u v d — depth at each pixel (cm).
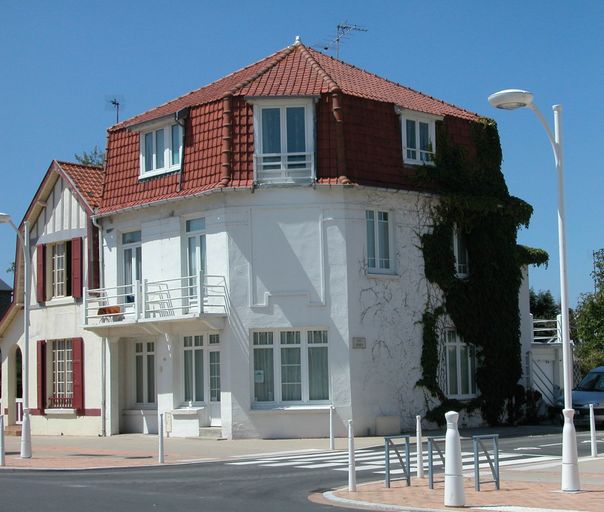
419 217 2955
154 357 3042
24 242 2423
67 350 3350
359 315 2756
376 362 2783
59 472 1988
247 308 2738
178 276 2892
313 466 1942
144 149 3047
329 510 1277
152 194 2975
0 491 1564
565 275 1457
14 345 3619
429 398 2914
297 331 2755
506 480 1570
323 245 2739
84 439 2966
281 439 2700
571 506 1244
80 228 3284
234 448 2458
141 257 3062
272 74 2916
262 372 2750
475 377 3080
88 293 3112
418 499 1355
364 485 1555
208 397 2820
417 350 2902
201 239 2869
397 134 2917
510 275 3206
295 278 2738
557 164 1478
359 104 2827
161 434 2125
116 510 1288
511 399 3159
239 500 1404
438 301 2978
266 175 2752
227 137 2772
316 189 2738
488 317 3116
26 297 2397
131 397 3122
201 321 2733
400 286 2875
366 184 2769
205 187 2798
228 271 2750
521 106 1461
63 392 3353
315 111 2769
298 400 2738
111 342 3108
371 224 2845
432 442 1488
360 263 2770
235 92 2800
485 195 3127
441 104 3262
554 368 3525
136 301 2883
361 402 2733
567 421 1409
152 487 1603
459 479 1272
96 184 3375
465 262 3142
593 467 1752
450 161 3056
